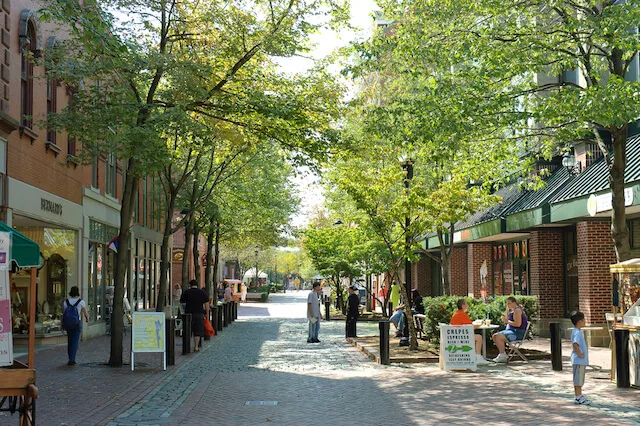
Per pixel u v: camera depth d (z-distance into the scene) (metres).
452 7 15.46
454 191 19.38
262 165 29.17
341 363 17.45
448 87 15.12
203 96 16.52
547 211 21.98
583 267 21.53
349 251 38.94
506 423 9.58
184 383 13.94
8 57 17.70
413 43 16.00
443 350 15.57
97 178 26.89
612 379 13.38
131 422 9.95
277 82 18.12
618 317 13.80
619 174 14.71
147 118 16.42
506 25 15.54
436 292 41.00
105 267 28.67
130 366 16.67
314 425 9.69
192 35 17.80
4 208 17.36
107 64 15.60
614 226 14.73
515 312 16.94
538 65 14.72
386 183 19.23
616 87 13.33
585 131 15.67
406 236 19.77
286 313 47.69
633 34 14.07
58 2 10.51
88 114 16.16
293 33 17.86
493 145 17.75
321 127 18.12
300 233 43.56
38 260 8.63
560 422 9.58
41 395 12.24
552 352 15.23
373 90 22.34
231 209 34.53
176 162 24.47
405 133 15.58
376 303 54.09
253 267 95.56
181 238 61.62
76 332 16.89
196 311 20.97
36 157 20.12
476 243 31.84
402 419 10.02
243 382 14.08
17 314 21.61
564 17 15.04
